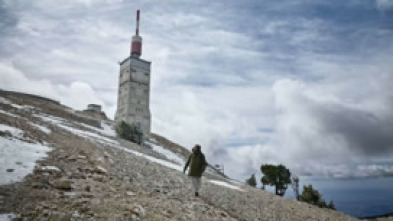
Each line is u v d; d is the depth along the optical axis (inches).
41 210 211.9
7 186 249.6
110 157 548.1
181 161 1811.0
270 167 1750.7
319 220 587.2
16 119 694.5
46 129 721.0
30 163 338.3
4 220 186.2
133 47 3070.9
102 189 307.0
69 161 401.7
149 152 1347.2
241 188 837.8
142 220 240.4
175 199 362.9
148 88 2989.7
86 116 2751.0
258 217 441.7
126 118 2765.7
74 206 233.8
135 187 364.5
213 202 436.8
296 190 1658.5
